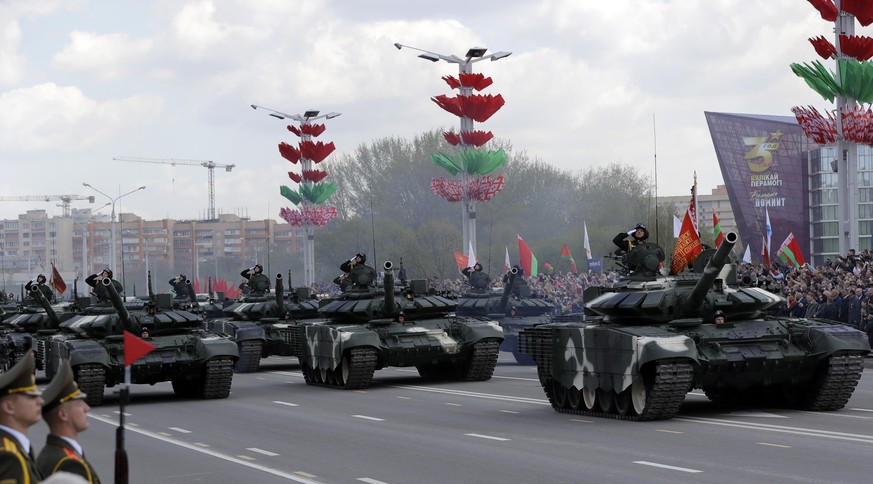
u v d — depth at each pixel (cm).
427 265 9525
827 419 2084
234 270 17775
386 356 3184
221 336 3058
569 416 2298
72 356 2866
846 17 4006
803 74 4078
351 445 1903
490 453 1748
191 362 2956
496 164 5788
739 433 1895
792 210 9681
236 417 2477
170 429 2280
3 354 3812
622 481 1437
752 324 2262
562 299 5422
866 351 2191
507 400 2686
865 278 3456
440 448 1828
